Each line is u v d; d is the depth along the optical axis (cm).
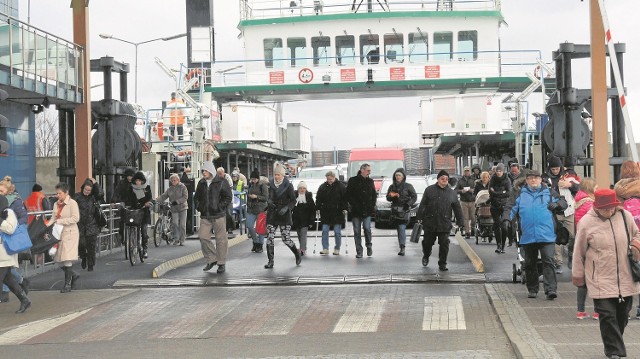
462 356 918
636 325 1047
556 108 1961
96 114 2216
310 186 3503
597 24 1825
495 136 3638
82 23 2166
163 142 2983
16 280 1337
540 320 1114
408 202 2017
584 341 945
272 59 3634
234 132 3878
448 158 5369
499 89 3759
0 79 1795
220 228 1733
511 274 1606
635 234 835
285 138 4891
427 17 3622
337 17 3641
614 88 1888
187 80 3838
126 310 1332
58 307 1364
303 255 2055
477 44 3634
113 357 976
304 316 1240
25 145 2295
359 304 1337
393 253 2069
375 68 3631
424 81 3616
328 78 3612
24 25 1906
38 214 1694
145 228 1977
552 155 1959
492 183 2003
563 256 1855
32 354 1009
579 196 1284
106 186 2230
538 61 3559
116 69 2250
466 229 2525
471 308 1274
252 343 1043
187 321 1222
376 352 959
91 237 1773
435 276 1599
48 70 2012
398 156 3712
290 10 3738
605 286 825
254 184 2145
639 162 1216
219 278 1648
